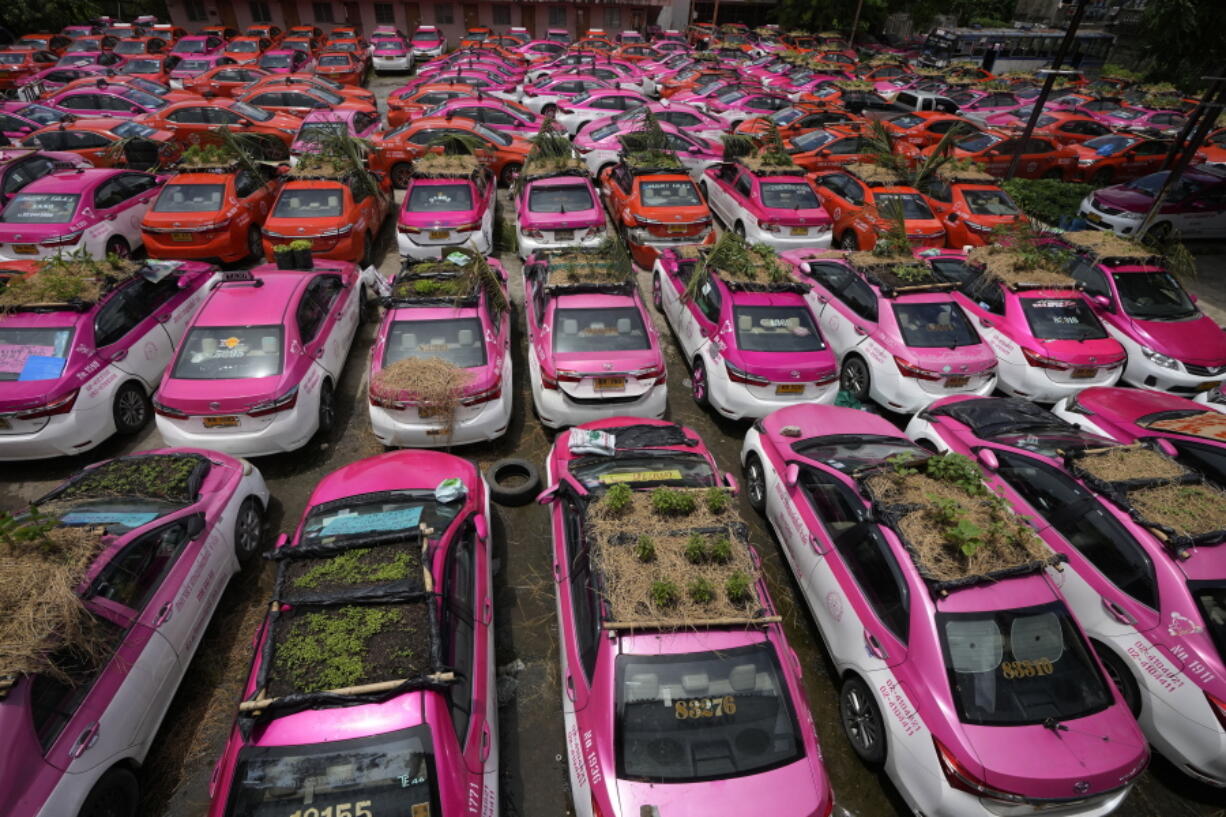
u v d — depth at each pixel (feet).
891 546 17.21
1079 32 119.75
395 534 16.84
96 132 52.08
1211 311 43.73
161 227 36.60
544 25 126.41
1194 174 51.75
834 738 18.06
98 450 26.81
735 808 13.35
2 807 12.44
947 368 28.53
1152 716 17.54
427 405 24.73
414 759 12.91
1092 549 19.69
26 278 26.81
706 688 14.39
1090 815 14.73
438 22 123.54
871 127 55.42
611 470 20.38
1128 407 26.27
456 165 43.55
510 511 24.81
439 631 14.62
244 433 24.50
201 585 18.62
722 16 156.46
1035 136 62.08
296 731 13.00
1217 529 18.15
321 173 39.75
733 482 19.79
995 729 14.56
